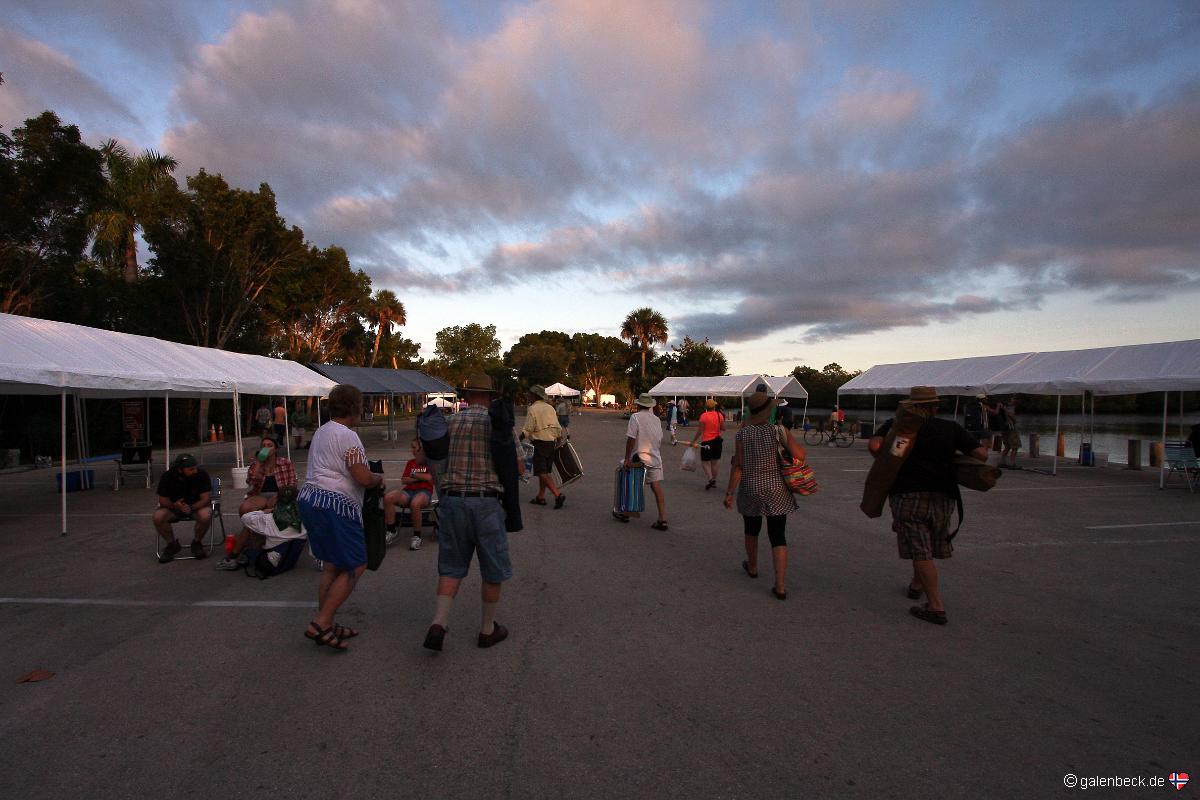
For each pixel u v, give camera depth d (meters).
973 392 17.55
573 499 10.95
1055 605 5.27
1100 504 10.63
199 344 26.67
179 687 3.70
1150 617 4.97
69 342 9.24
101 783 2.75
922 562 4.78
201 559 6.81
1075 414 51.78
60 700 3.54
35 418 19.83
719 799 2.67
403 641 4.42
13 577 6.10
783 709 3.46
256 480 6.88
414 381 26.64
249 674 3.88
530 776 2.83
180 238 25.05
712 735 3.19
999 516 9.46
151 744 3.08
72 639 4.47
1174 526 8.70
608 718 3.35
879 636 4.54
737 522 8.89
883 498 4.96
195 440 25.94
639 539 7.77
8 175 18.16
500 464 4.14
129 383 8.90
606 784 2.77
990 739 3.16
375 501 4.42
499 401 4.25
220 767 2.88
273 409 22.08
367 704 3.50
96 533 8.20
